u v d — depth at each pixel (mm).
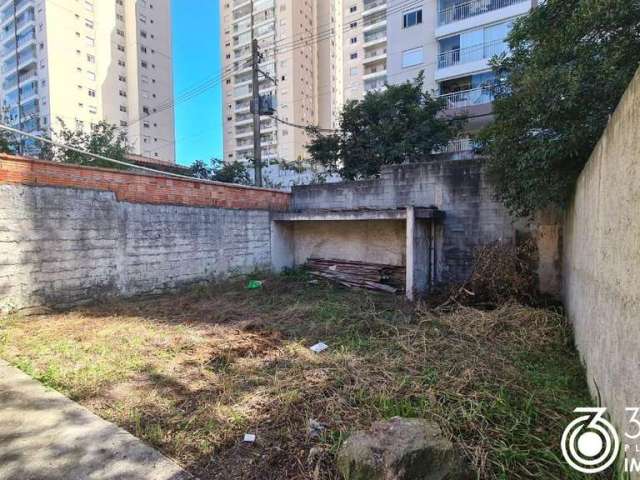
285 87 38781
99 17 32062
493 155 5465
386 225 8109
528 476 1897
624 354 1902
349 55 35250
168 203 6816
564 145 4078
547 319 4406
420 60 16453
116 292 6031
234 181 15500
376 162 11438
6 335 4090
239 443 2230
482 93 13766
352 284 7930
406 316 5355
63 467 1952
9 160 4723
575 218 4148
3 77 33312
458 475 1761
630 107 1880
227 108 43719
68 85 30078
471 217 6832
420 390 2811
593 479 1844
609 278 2295
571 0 3957
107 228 5875
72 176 5410
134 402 2729
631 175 1849
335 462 1995
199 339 4273
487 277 5844
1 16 32406
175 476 1904
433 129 11141
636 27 3420
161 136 37438
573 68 3789
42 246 5074
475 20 14750
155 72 36750
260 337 4402
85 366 3346
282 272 9156
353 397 2744
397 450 1729
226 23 42500
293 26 38344
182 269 7074
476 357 3529
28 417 2445
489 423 2344
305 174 15805
